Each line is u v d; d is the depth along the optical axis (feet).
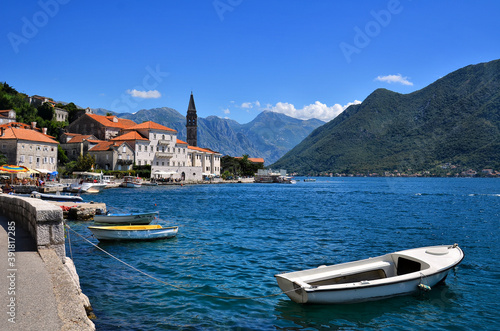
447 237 92.58
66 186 238.27
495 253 73.20
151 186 348.59
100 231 76.79
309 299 41.24
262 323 38.34
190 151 470.80
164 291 47.57
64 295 25.94
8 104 414.82
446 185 502.38
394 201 223.51
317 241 84.64
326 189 393.91
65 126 432.66
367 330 37.68
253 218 128.67
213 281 52.37
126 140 381.40
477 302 45.57
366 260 49.96
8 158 278.05
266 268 59.98
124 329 35.47
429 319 40.52
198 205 178.19
